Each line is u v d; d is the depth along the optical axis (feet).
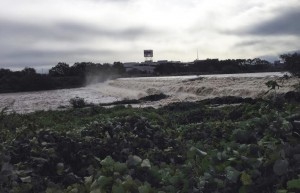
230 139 19.33
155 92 169.99
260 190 13.75
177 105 66.54
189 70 451.94
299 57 119.96
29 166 19.57
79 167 20.59
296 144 15.88
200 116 46.03
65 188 18.07
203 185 14.71
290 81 94.73
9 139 23.85
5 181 17.34
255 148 15.78
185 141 24.57
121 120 26.99
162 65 472.85
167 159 21.03
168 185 15.97
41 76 380.37
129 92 221.25
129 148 22.47
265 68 350.64
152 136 24.80
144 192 14.92
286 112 19.42
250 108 26.27
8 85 362.53
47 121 57.47
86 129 25.79
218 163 15.74
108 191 15.84
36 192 17.58
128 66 541.75
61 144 21.70
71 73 449.48
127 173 17.04
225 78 164.25
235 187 14.28
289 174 13.80
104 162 17.61
